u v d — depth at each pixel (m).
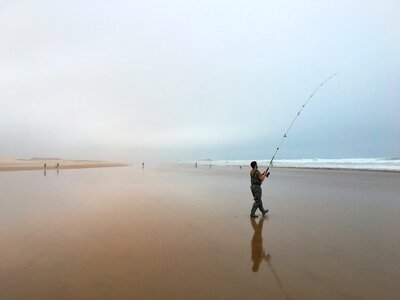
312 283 4.66
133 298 4.18
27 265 5.43
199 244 6.79
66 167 61.16
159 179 27.94
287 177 29.64
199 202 13.19
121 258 5.83
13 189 18.02
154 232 7.87
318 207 11.80
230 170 53.91
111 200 13.63
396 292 4.33
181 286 4.56
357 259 5.75
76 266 5.39
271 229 8.22
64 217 9.78
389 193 15.96
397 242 6.90
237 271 5.17
